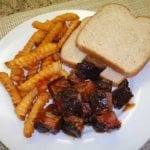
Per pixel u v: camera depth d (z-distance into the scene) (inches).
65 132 10.9
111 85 11.8
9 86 11.8
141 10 15.9
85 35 14.1
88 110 11.1
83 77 12.2
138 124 11.3
